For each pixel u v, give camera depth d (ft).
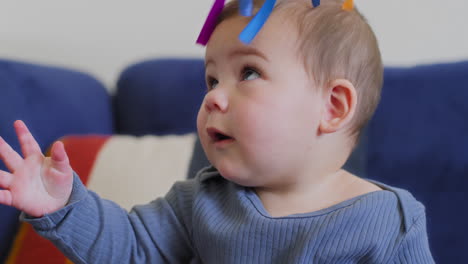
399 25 5.18
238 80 1.99
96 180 3.51
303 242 1.86
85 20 5.18
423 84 3.92
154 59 4.89
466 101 3.71
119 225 2.15
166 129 4.65
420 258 1.89
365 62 2.09
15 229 3.57
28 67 3.91
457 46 5.10
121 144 3.84
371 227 1.87
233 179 2.00
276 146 1.92
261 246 1.94
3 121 3.46
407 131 3.87
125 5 5.32
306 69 1.95
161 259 2.22
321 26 2.00
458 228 3.59
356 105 2.06
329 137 2.04
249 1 1.95
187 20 5.43
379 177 3.87
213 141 2.02
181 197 2.35
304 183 2.06
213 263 2.06
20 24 4.77
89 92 4.54
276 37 1.94
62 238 1.94
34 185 1.86
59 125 4.00
